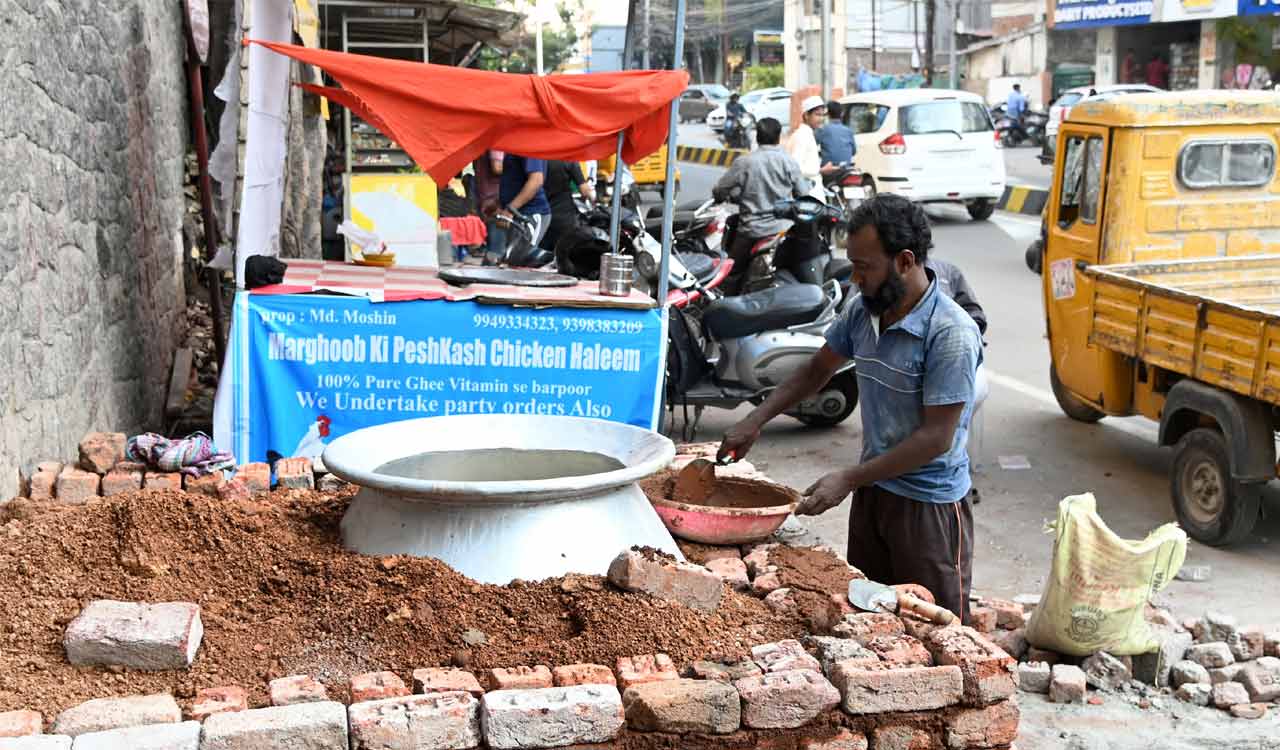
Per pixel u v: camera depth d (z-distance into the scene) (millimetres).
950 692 3072
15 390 4340
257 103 5988
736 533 4047
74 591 3367
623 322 5461
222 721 2760
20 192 4516
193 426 7086
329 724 2768
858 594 3504
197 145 7008
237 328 5312
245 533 3660
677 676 3035
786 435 8281
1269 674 4508
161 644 3016
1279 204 7609
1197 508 6309
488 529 3391
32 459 4516
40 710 2838
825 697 3008
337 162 12844
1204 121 7402
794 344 7625
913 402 3779
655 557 3471
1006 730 3127
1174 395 6395
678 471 4707
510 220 10109
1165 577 4539
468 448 4109
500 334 5406
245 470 4418
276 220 7305
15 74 4512
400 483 3336
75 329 5277
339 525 3822
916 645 3203
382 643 3176
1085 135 7641
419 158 5383
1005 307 12344
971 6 41875
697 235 8969
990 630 4852
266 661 3115
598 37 37312
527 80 5371
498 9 13305
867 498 4000
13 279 4383
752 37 54156
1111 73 33844
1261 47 29016
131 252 6738
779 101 34938
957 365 3645
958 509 3910
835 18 41750
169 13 8992
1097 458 7723
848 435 8266
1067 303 7793
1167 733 4238
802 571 3746
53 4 5078
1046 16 36375
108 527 3607
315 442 5402
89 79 5766
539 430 4164
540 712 2832
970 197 18328
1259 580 5781
